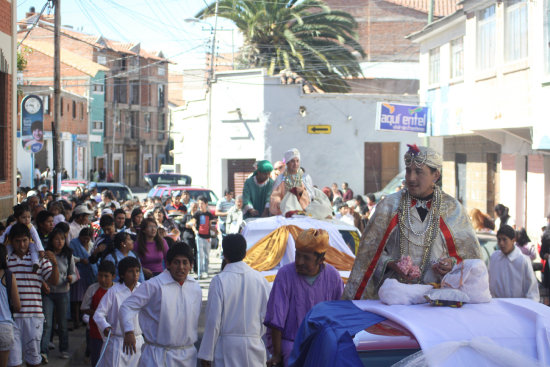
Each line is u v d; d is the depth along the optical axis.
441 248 4.37
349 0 47.38
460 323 3.52
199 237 16.89
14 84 15.49
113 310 7.38
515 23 18.02
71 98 57.50
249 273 6.43
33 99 19.08
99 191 28.92
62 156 54.81
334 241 8.84
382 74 44.03
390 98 34.62
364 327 3.59
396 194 4.50
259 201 10.94
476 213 13.25
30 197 13.06
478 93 20.17
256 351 6.39
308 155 34.44
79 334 11.05
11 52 15.27
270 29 37.34
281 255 8.52
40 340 8.60
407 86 44.12
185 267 6.24
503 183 21.36
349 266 8.52
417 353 3.29
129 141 75.50
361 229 15.52
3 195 14.81
